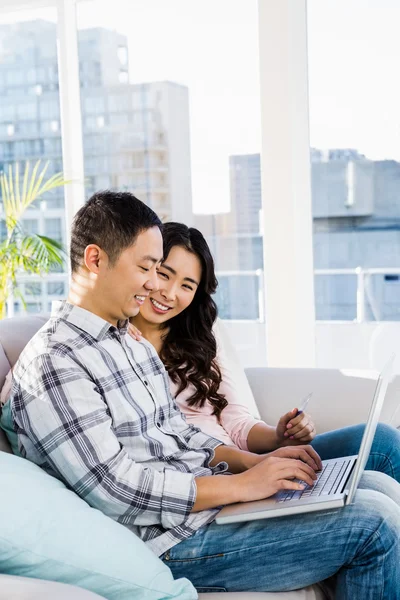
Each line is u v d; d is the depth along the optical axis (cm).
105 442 143
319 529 143
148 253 157
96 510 136
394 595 141
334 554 142
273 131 355
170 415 178
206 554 148
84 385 145
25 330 190
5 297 400
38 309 429
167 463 160
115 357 159
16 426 150
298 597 145
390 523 142
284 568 145
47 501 128
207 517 151
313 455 173
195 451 169
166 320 210
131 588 129
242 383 228
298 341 364
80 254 158
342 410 232
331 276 379
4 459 134
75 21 407
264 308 387
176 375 212
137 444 156
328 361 384
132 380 161
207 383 212
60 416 141
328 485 155
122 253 155
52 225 425
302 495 151
